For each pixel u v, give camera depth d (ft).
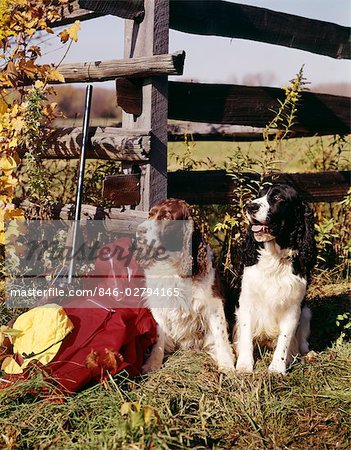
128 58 16.11
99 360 12.01
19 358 12.35
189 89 17.67
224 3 18.06
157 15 15.72
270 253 13.89
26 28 16.10
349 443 11.25
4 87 17.43
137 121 16.38
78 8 16.44
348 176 20.83
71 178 20.58
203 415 11.47
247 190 17.70
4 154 15.56
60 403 11.32
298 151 23.71
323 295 18.35
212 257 14.80
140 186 16.03
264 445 11.02
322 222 21.31
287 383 13.01
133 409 10.81
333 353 14.51
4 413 11.11
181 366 13.65
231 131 22.49
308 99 20.51
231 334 15.30
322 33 20.39
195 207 19.47
